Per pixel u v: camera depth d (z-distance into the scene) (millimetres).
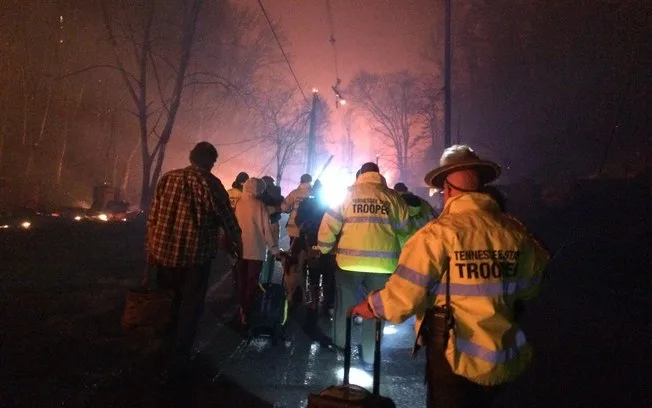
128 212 28156
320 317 8133
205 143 5219
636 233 11734
